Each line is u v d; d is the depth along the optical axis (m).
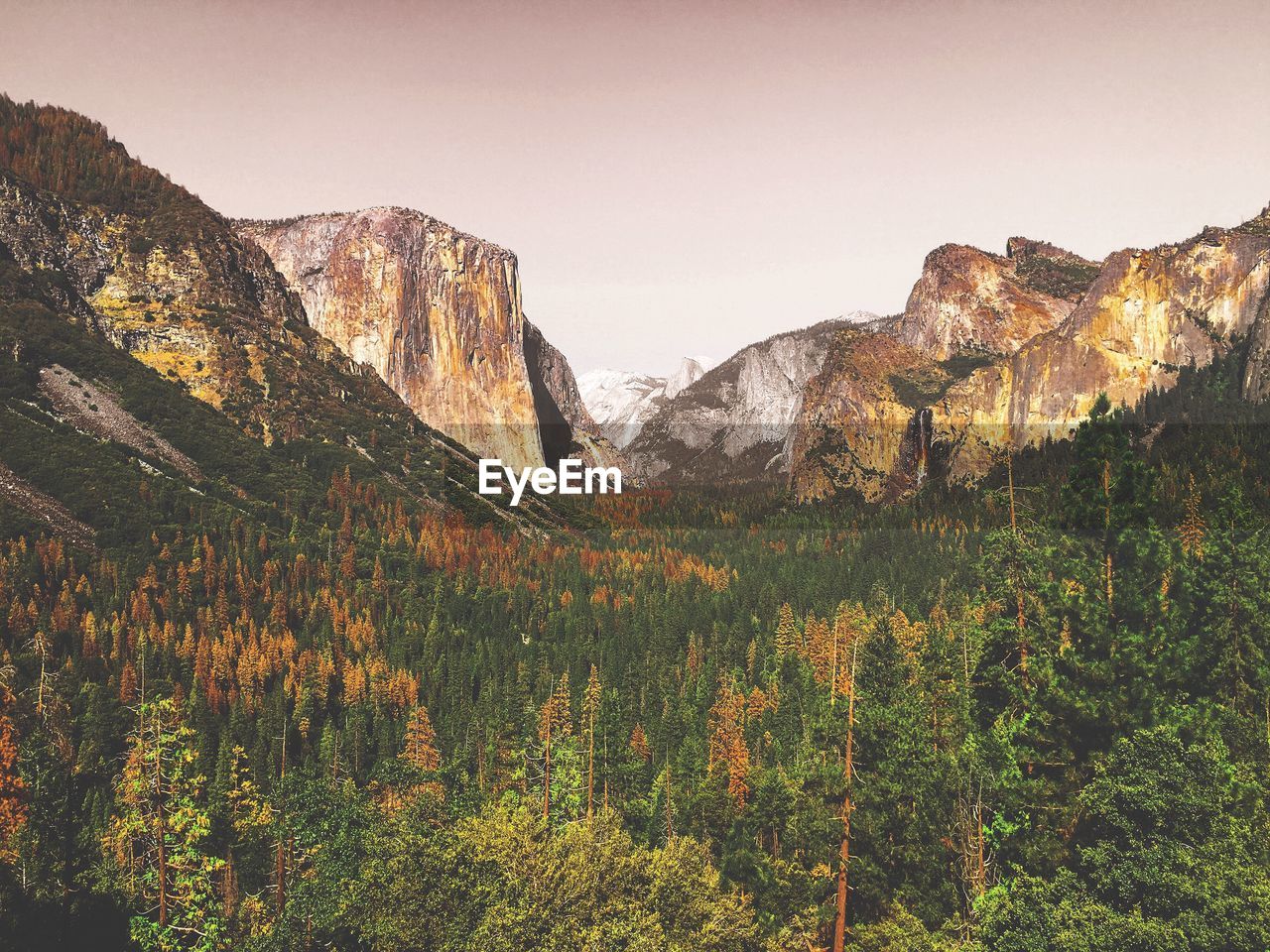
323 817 100.00
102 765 112.50
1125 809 70.38
